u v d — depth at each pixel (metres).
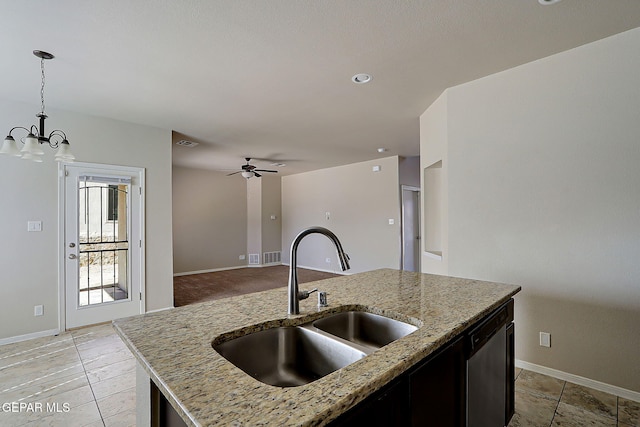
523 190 2.56
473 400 1.35
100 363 2.80
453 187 2.97
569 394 2.21
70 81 2.80
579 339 2.33
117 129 3.88
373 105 3.46
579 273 2.31
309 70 2.63
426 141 3.63
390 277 2.18
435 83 2.90
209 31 2.07
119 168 3.89
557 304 2.41
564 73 2.36
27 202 3.33
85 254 3.66
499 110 2.69
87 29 2.03
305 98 3.24
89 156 3.68
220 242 8.01
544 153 2.46
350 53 2.36
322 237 7.68
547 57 2.44
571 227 2.35
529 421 1.94
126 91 3.03
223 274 7.36
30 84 2.86
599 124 2.22
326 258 7.59
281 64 2.53
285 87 2.97
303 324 1.34
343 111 3.64
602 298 2.23
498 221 2.69
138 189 4.03
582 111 2.29
